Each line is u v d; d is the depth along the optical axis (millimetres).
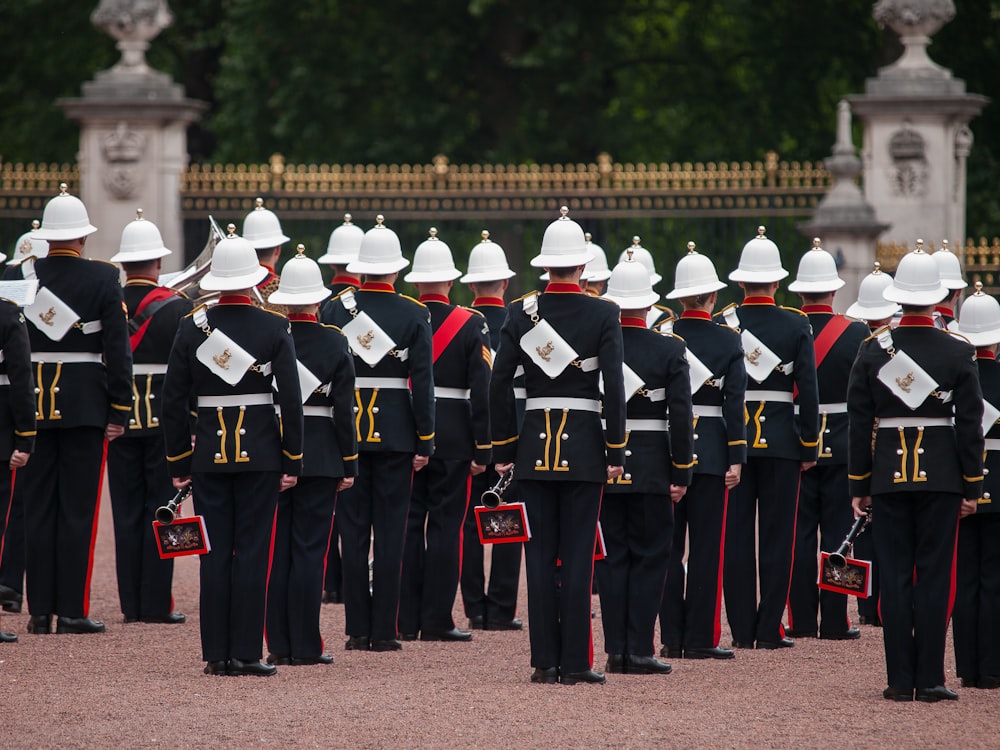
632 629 38844
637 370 38688
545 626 37344
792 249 89625
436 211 90250
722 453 41344
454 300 99375
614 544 39125
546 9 123625
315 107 127500
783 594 43156
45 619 44219
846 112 87875
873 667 40156
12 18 135250
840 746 31078
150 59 140500
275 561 39656
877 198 90062
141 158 92125
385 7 128000
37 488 43938
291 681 37375
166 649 41812
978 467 35156
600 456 36906
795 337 43031
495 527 37219
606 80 133500
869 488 36219
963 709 34625
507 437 37719
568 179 89375
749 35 131750
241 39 126750
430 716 33469
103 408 44031
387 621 42219
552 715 33625
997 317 37250
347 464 39656
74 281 43812
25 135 139250
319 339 39625
